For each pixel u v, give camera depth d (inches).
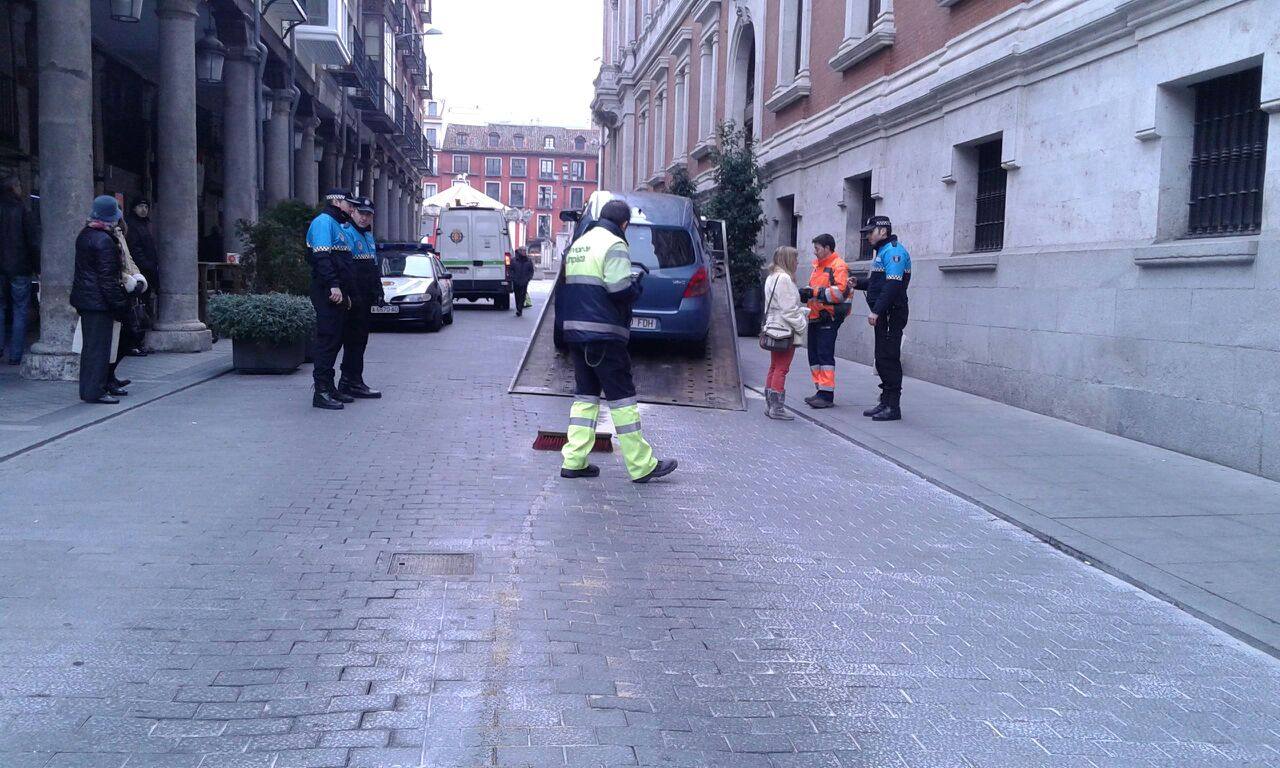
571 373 468.1
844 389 511.8
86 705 140.9
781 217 869.2
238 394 413.7
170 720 137.6
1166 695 162.4
